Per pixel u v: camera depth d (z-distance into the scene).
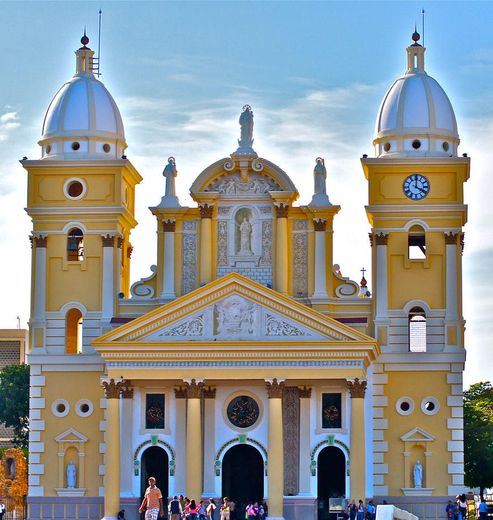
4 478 123.38
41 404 106.19
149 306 105.94
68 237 107.44
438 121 106.44
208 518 97.88
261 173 105.12
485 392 157.62
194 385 99.75
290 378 99.50
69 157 107.81
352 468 99.12
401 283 104.75
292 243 105.12
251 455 103.12
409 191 105.00
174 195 106.38
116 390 100.25
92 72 111.44
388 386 103.94
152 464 103.69
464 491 103.25
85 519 104.88
